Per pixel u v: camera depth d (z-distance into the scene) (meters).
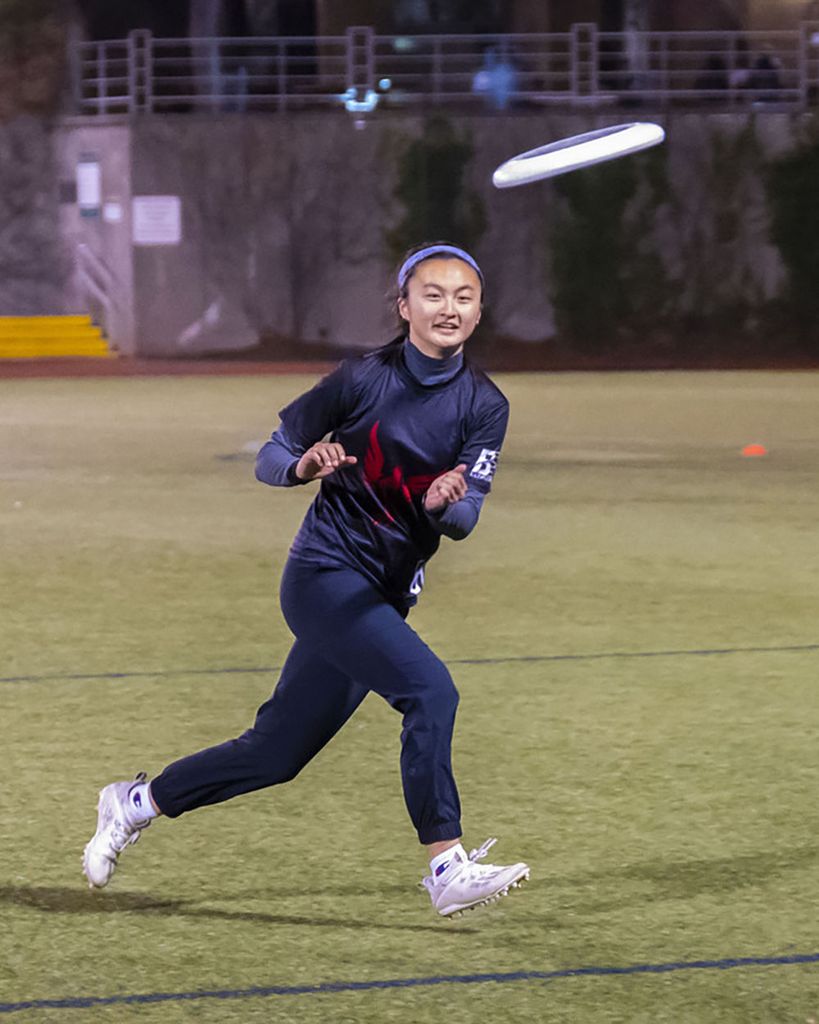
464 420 13.98
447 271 13.62
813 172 107.38
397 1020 12.83
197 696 24.16
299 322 106.94
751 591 32.62
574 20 116.62
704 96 110.19
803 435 63.06
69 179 110.44
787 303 108.44
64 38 111.25
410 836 17.58
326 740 14.90
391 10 115.19
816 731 22.14
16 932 14.80
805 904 15.52
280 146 105.88
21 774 20.06
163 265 106.00
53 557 36.56
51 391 86.12
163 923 15.02
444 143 105.44
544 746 21.34
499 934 14.71
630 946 14.44
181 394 83.56
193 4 117.50
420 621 29.80
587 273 107.38
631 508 44.31
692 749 21.20
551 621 29.75
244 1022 12.79
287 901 15.59
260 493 47.00
